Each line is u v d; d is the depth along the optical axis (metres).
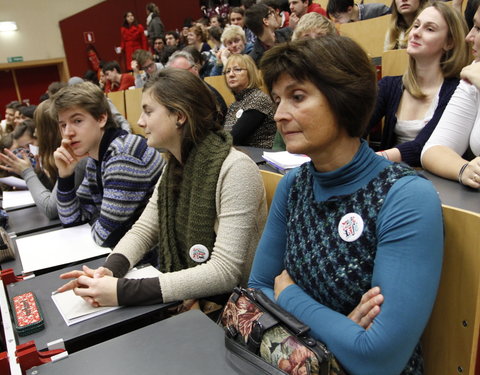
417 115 1.58
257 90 2.40
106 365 0.70
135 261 1.18
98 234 1.31
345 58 0.67
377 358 0.66
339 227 0.73
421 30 1.47
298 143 0.72
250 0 4.80
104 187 1.34
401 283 0.65
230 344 0.72
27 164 2.02
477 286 0.71
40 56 8.68
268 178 1.25
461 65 1.47
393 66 1.99
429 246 0.65
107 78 5.93
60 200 1.53
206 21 7.14
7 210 1.90
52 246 1.33
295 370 0.64
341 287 0.73
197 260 1.12
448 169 1.09
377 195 0.70
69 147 1.47
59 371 0.70
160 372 0.68
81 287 0.98
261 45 3.39
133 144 1.36
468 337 0.73
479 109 1.18
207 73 4.59
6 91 8.80
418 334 0.66
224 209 1.06
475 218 0.70
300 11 3.48
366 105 0.69
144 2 9.34
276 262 0.92
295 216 0.83
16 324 0.86
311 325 0.73
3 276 1.08
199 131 1.12
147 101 1.13
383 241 0.68
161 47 7.07
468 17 1.64
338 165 0.75
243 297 0.80
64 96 1.37
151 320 1.05
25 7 8.38
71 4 8.75
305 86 0.69
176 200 1.20
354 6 3.24
